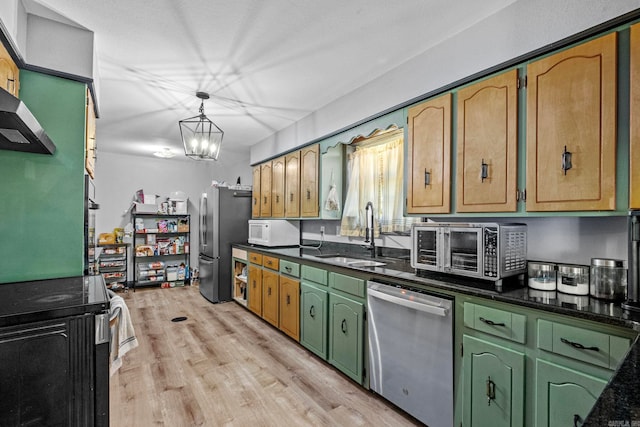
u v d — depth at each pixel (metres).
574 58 1.42
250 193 4.76
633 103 1.24
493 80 1.73
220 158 5.79
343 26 1.88
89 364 1.37
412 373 1.83
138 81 2.59
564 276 1.50
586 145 1.37
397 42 2.04
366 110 2.62
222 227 4.50
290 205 3.75
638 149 1.22
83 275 1.99
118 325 1.63
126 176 5.54
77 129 1.95
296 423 1.84
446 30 1.90
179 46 2.08
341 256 3.16
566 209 1.43
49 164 1.89
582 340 1.20
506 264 1.61
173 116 3.44
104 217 5.33
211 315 3.87
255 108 3.23
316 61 2.28
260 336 3.19
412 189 2.19
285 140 3.87
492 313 1.48
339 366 2.40
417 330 1.81
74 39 1.89
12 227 1.81
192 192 6.14
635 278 1.20
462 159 1.87
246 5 1.69
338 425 1.83
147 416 1.91
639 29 1.23
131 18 1.80
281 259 3.25
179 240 5.72
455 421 1.62
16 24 1.55
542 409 1.30
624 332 1.10
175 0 1.65
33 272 1.86
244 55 2.20
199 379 2.34
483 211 1.76
